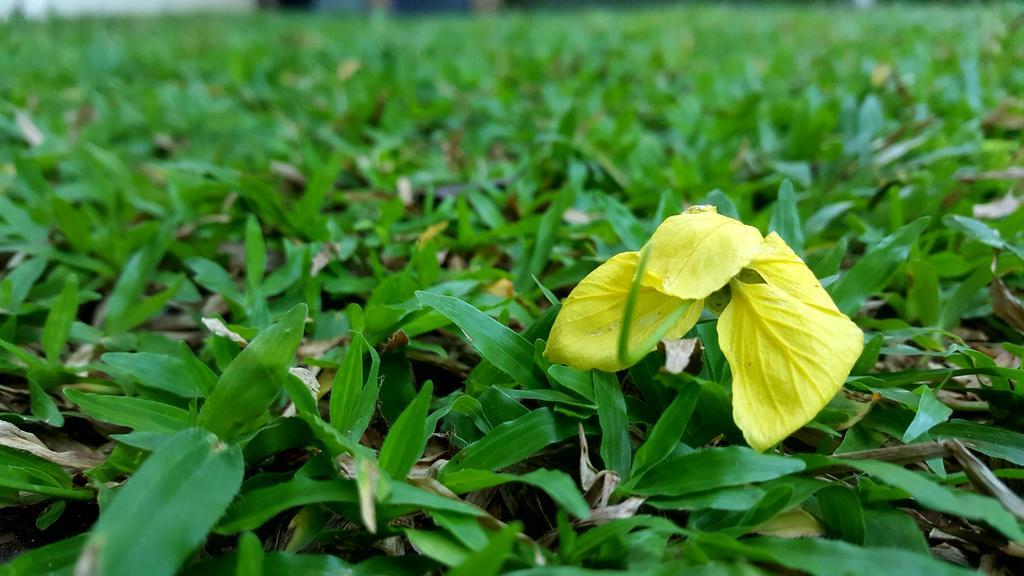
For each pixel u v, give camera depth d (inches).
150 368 6.4
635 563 4.6
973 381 6.7
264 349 5.3
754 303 5.2
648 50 24.8
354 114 16.0
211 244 9.9
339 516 5.4
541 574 4.2
